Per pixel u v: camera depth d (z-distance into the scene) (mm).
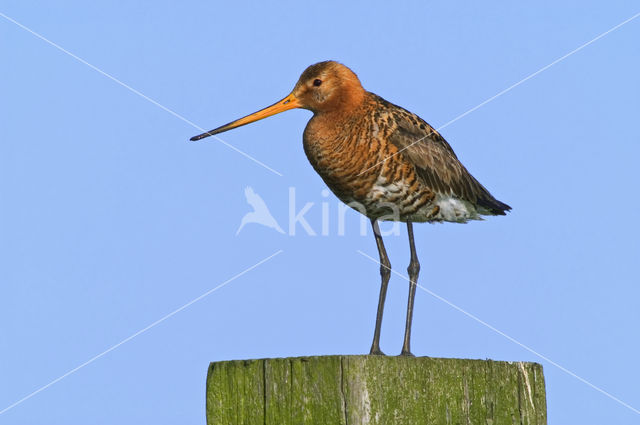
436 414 9711
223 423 9898
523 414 10633
